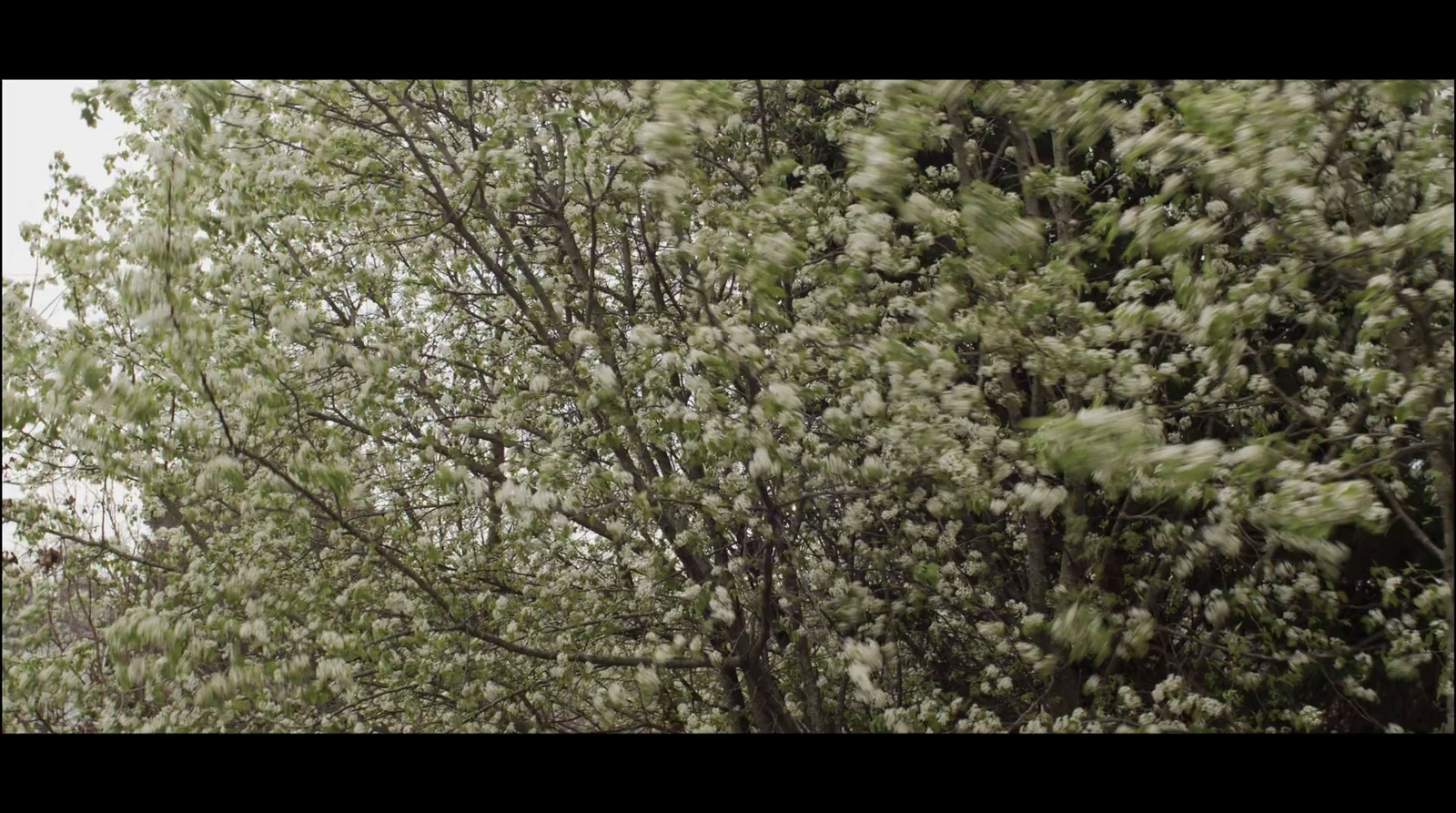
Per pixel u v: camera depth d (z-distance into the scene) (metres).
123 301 5.56
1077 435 3.96
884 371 6.13
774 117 8.18
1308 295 5.77
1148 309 5.55
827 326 6.31
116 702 7.14
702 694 8.31
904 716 6.51
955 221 5.86
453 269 8.39
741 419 6.68
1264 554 6.98
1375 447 5.54
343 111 7.20
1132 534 7.31
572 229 8.22
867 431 6.62
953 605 7.54
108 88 5.48
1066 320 6.50
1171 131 4.72
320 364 6.94
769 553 6.76
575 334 6.79
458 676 7.20
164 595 6.63
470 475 6.46
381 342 7.20
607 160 7.14
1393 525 7.62
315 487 6.96
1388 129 5.65
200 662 6.22
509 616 7.50
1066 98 4.94
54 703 6.68
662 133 4.76
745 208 6.66
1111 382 6.07
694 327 6.16
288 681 6.13
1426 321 4.55
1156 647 7.91
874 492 6.62
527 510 6.44
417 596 7.43
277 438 7.49
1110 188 8.22
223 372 6.18
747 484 6.70
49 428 7.10
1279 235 4.98
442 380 8.44
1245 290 4.95
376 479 7.77
